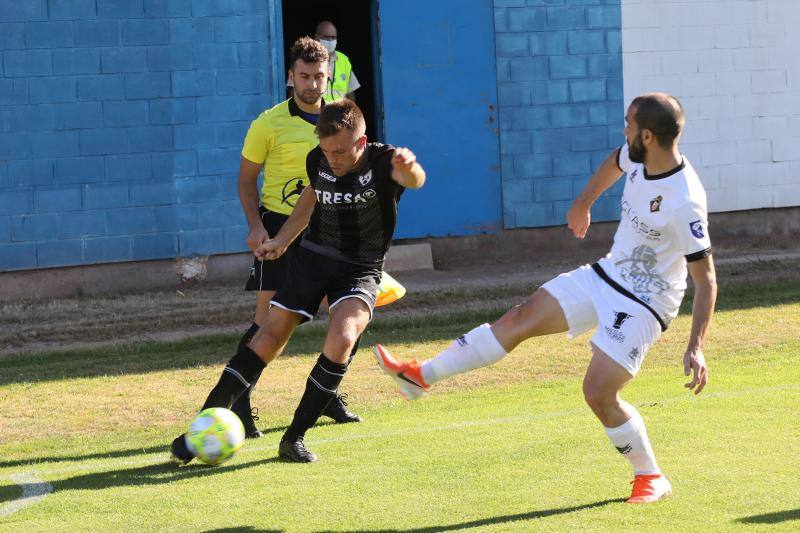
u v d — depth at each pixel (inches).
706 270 622.5
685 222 616.7
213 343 1505.9
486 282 1879.9
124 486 750.5
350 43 2632.9
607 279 658.8
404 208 2066.9
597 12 2121.1
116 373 1312.7
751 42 2183.8
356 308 802.2
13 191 1840.6
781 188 2223.2
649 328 644.1
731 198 2198.6
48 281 1865.2
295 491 710.5
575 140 2133.4
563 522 608.1
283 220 1010.7
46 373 1327.5
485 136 2096.5
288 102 1015.6
